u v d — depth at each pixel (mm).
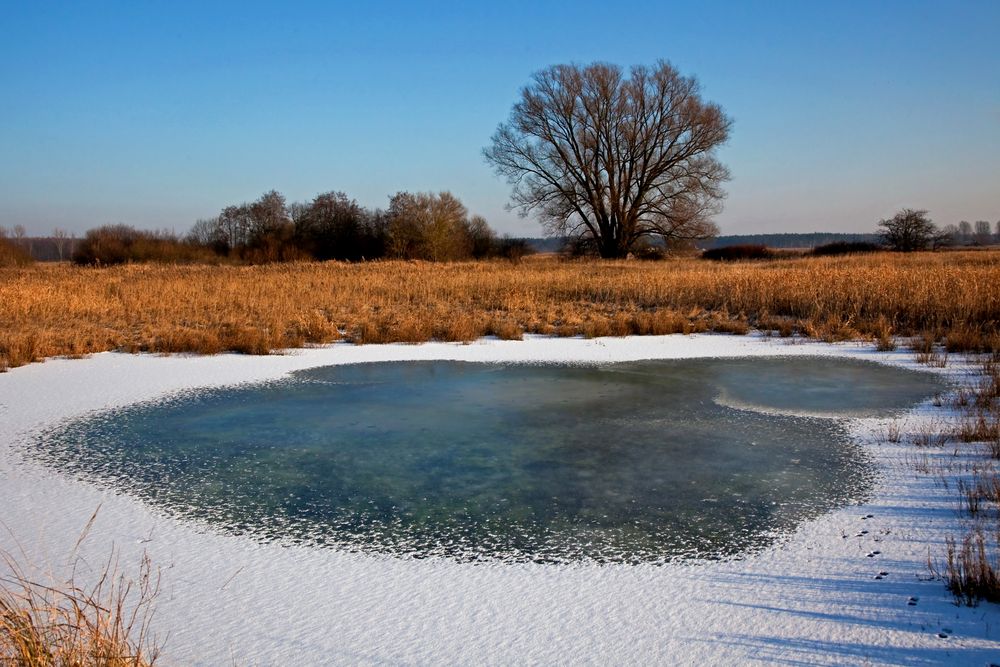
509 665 3492
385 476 6348
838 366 11672
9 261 43594
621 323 15672
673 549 4816
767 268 31953
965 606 3918
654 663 3484
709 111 47906
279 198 57969
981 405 8547
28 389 10094
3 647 3311
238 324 15906
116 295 21891
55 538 5055
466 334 14812
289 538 5062
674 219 49656
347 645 3689
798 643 3625
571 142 50719
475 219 56500
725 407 8828
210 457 6922
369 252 53438
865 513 5352
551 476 6316
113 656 3256
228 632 3820
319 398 9461
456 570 4547
